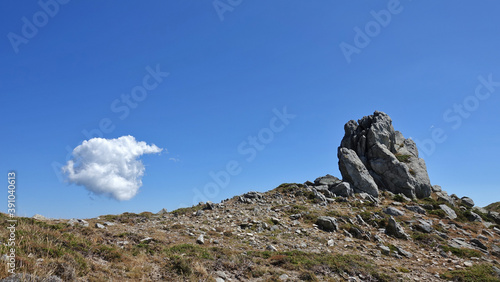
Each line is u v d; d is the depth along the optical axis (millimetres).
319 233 26469
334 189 43156
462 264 22109
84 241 14516
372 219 31922
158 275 12906
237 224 26859
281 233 25219
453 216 38656
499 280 18469
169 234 21422
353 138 55156
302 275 15117
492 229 36031
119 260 13367
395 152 55656
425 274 19203
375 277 16812
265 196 41000
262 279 14359
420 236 28250
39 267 9898
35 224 16375
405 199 43094
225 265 15242
